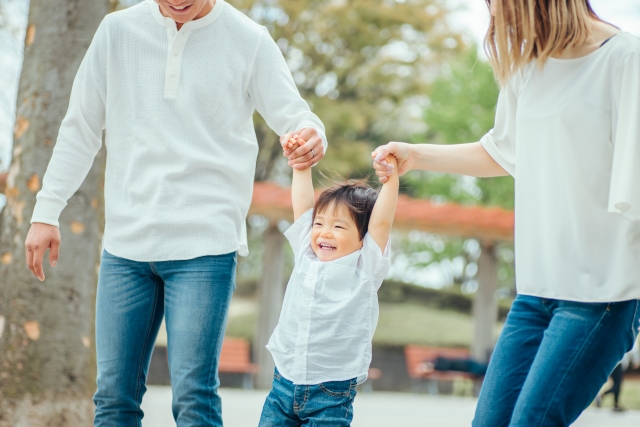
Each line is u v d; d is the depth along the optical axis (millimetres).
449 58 18656
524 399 2334
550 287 2365
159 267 2648
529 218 2447
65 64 4746
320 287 2650
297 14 17672
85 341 4637
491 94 19172
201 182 2660
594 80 2303
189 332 2574
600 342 2270
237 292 20781
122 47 2742
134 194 2662
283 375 2662
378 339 16422
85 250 4684
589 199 2291
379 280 2705
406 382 15305
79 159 2828
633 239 2248
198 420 2559
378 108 19438
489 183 20000
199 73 2701
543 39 2367
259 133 19344
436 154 2857
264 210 10852
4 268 4688
